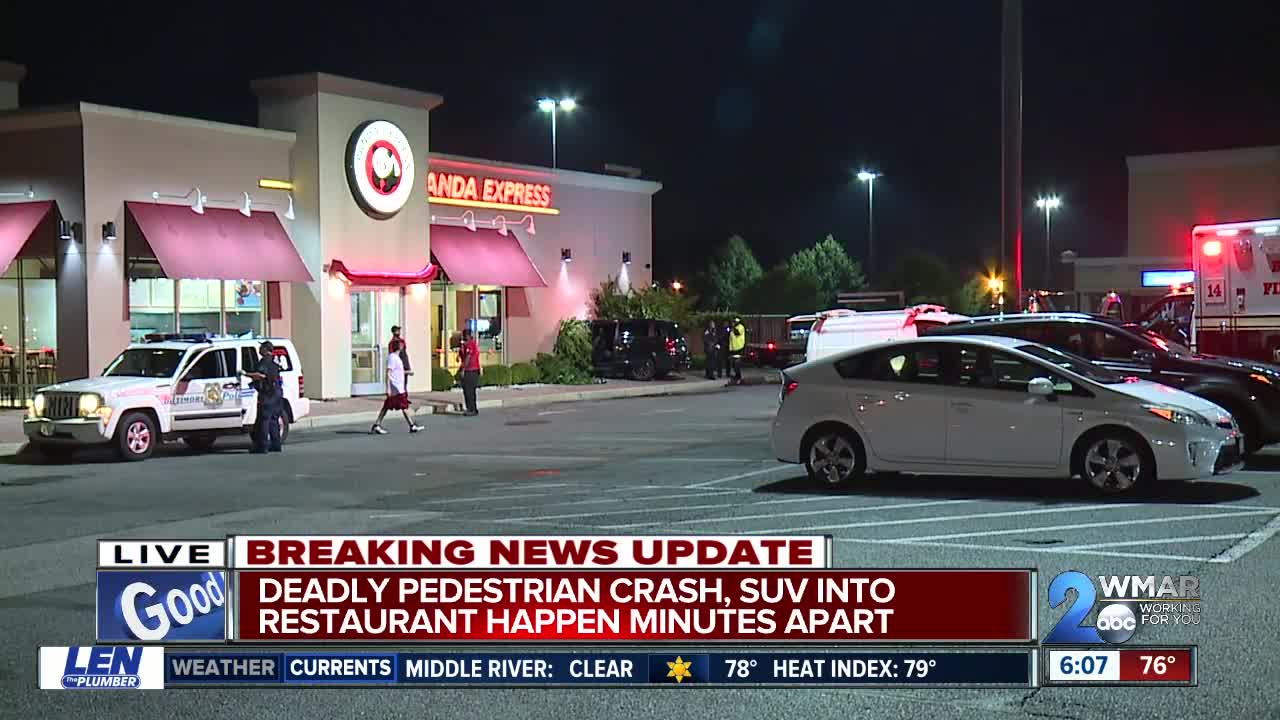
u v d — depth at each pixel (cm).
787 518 1192
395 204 3178
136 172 2670
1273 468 1502
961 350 1345
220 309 2859
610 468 1692
